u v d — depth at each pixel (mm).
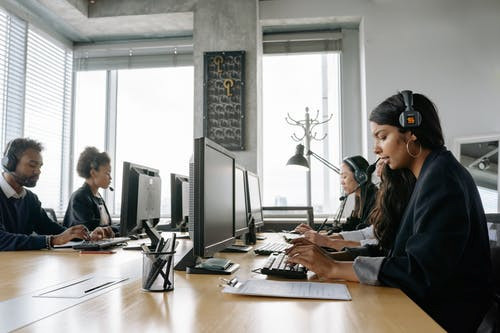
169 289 1021
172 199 2461
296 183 4141
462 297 1034
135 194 1972
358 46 4180
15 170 2227
